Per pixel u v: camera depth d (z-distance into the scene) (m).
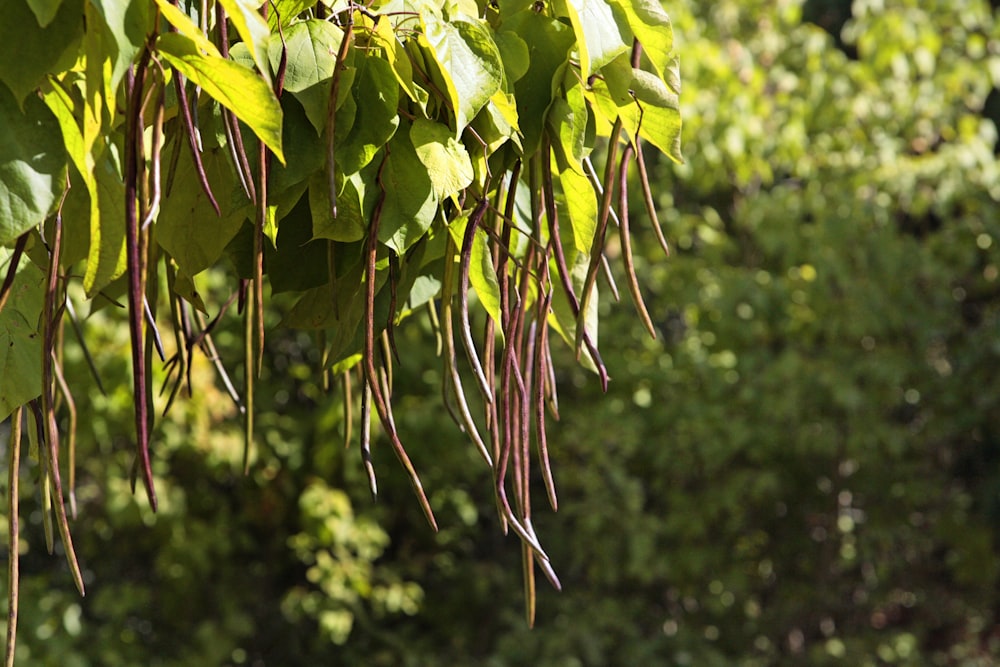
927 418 6.01
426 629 6.20
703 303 5.55
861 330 5.48
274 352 5.78
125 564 5.73
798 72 6.39
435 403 5.34
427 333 5.48
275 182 0.84
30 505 5.18
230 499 5.86
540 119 0.94
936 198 5.69
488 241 0.97
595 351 1.02
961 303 6.11
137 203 0.80
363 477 5.66
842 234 5.54
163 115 0.79
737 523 6.13
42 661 4.75
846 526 6.06
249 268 0.94
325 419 4.94
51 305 0.80
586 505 5.68
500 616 6.00
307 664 5.82
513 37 0.91
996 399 5.73
